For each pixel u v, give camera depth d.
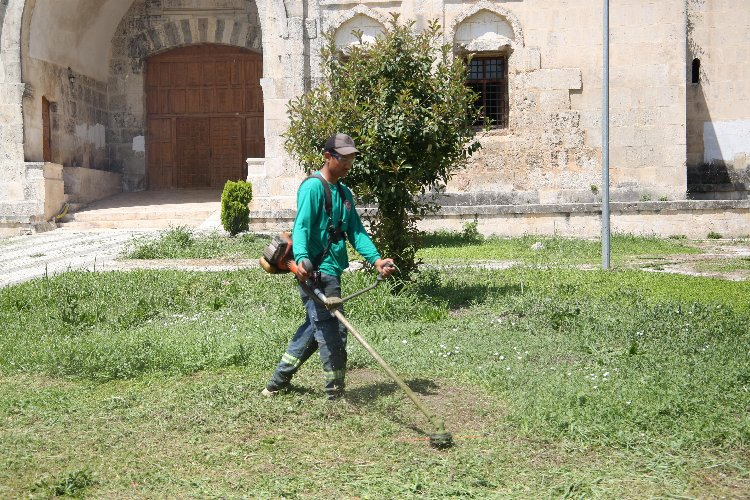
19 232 20.47
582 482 3.97
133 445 4.67
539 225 19.77
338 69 9.62
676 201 19.70
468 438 4.66
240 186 17.39
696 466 4.17
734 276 11.88
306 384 5.79
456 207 19.81
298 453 4.47
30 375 6.52
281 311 8.90
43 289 10.41
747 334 7.12
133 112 26.42
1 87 21.36
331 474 4.12
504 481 4.05
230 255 15.16
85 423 5.09
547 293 9.68
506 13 20.94
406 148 9.09
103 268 13.38
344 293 9.37
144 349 6.90
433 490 3.89
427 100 9.35
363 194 9.28
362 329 7.82
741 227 19.62
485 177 21.17
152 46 26.28
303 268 5.10
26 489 4.02
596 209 19.66
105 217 21.67
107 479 4.14
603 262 12.83
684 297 9.49
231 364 6.65
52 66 22.83
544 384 5.61
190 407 5.32
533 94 21.02
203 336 7.44
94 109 25.55
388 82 9.24
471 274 11.88
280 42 20.69
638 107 20.72
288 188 20.53
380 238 9.66
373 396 5.53
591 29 20.81
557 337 7.29
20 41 21.30
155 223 21.20
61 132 23.28
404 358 6.58
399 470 4.15
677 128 20.59
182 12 26.14
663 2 20.55
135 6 26.23
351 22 21.05
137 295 10.06
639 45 20.67
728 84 22.53
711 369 5.87
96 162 25.70
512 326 7.84
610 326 7.59
